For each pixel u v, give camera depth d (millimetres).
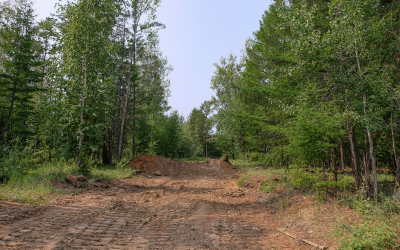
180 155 47625
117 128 22141
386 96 6859
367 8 7895
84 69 12594
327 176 9805
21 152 11734
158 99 28859
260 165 20703
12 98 17750
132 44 20781
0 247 4074
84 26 12664
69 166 13164
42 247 4195
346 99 7891
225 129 27875
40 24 16094
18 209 6297
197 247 4648
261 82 16188
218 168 21234
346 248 4023
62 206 7102
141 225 5918
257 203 8617
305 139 8188
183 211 7559
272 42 14781
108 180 12750
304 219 6062
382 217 5082
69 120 11625
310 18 7828
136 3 20047
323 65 8148
